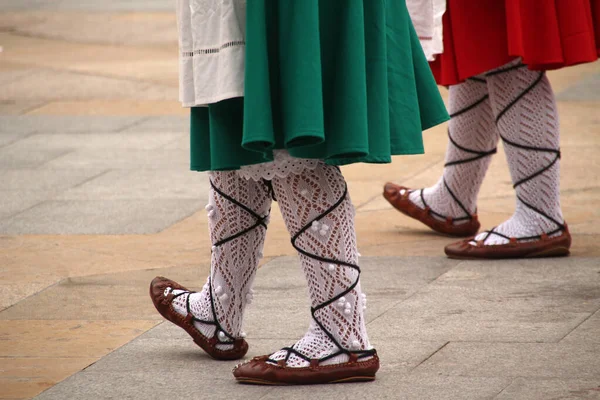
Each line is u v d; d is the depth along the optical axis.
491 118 9.92
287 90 5.38
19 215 11.70
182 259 9.82
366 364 6.17
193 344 7.25
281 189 6.09
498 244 9.21
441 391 5.99
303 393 6.04
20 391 6.34
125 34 28.14
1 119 17.72
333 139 5.54
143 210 11.82
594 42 8.82
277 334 7.34
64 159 14.69
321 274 6.09
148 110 18.25
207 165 6.12
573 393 5.88
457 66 8.91
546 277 8.56
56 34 28.36
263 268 9.25
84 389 6.32
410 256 9.55
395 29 5.84
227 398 6.04
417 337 7.12
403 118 5.82
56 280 9.17
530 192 9.17
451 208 10.24
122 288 8.86
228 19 5.46
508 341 6.94
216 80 5.57
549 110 9.06
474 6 8.78
